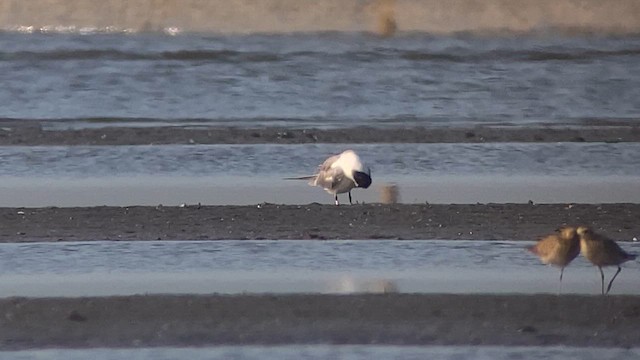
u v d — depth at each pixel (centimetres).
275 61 8256
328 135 5850
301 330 3238
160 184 4881
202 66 8031
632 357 3083
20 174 5044
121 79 7575
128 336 3209
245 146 5541
